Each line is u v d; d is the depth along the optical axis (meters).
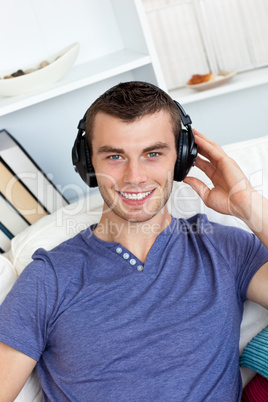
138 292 1.12
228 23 1.88
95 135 1.12
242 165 1.35
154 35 1.89
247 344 1.14
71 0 1.81
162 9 1.86
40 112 1.87
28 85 1.61
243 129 2.09
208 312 1.09
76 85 1.58
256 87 2.02
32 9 1.78
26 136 1.89
